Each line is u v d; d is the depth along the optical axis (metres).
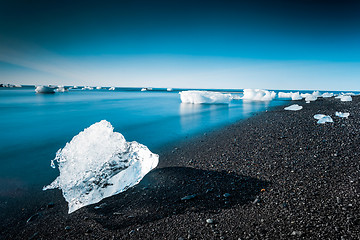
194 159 5.09
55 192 3.83
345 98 15.40
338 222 2.38
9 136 8.39
